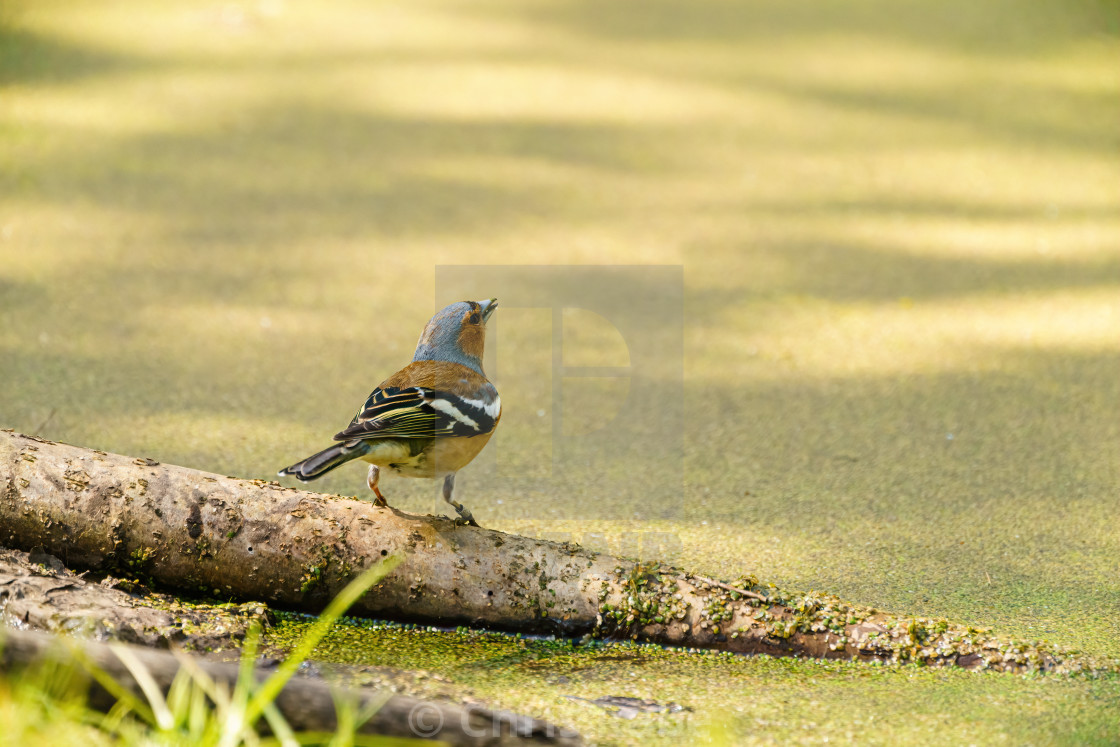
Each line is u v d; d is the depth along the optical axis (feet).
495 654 20.48
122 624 19.04
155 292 39.40
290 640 20.59
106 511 21.34
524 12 85.15
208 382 32.78
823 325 39.24
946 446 30.30
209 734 15.58
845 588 22.70
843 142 60.03
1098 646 20.48
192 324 36.96
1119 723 17.85
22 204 46.65
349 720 16.02
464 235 45.68
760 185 53.47
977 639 20.22
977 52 76.59
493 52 74.33
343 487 26.66
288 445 28.91
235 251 43.32
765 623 20.54
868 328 39.01
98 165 51.62
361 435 19.71
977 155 58.49
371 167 53.47
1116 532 25.35
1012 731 17.60
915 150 59.06
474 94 65.41
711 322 39.32
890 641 20.33
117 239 43.78
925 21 84.17
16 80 62.80
